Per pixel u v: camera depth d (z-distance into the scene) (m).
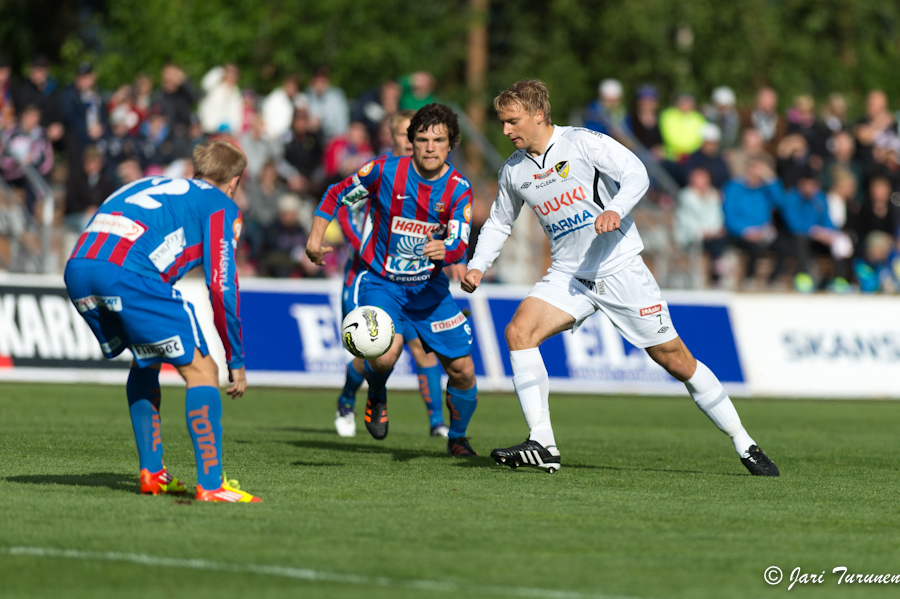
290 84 62.88
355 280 27.02
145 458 19.27
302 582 13.34
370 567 14.16
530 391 23.41
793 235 64.25
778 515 19.02
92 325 18.52
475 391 27.44
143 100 60.31
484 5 100.56
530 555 15.09
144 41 84.12
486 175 81.62
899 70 115.06
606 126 67.44
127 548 14.93
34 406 38.66
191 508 17.81
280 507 18.23
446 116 24.95
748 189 64.19
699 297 56.31
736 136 72.44
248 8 86.12
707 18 108.75
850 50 116.88
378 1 92.25
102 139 57.38
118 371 50.03
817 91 114.50
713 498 20.77
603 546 15.86
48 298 49.16
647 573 14.27
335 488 20.67
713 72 108.12
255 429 34.00
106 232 18.00
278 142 60.88
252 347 51.12
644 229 65.56
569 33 107.38
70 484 20.30
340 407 32.81
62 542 15.23
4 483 20.31
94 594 12.77
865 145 69.19
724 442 33.62
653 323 23.70
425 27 97.69
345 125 64.88
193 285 51.91
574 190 23.20
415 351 33.00
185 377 18.47
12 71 96.12
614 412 45.66
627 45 106.38
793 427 40.31
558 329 23.80
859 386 58.03
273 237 56.91
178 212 18.16
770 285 63.72
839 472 26.06
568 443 32.25
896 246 66.62
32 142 57.50
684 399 53.59
